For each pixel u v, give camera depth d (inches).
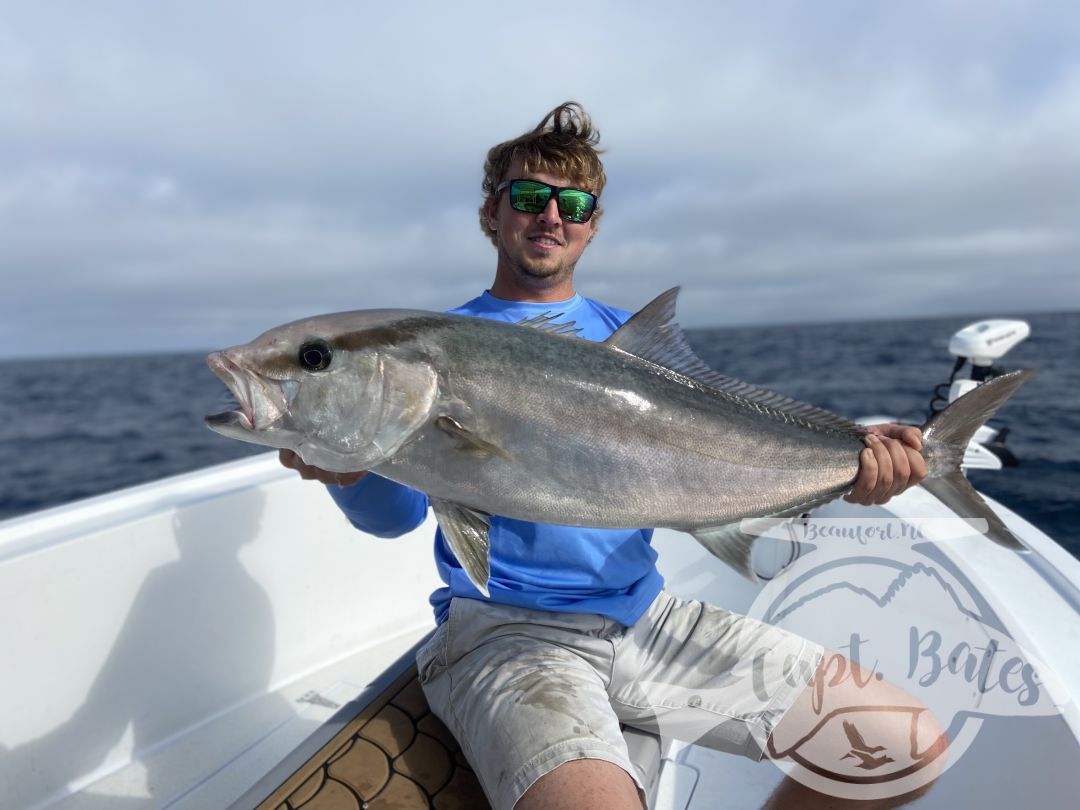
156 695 115.7
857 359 1314.0
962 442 95.7
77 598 106.3
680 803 102.5
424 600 156.2
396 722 89.4
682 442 88.3
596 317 110.2
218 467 138.5
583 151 104.0
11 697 99.4
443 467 82.7
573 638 88.7
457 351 82.7
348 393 79.9
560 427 83.7
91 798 104.3
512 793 70.1
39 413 1198.9
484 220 118.1
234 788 106.6
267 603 131.3
